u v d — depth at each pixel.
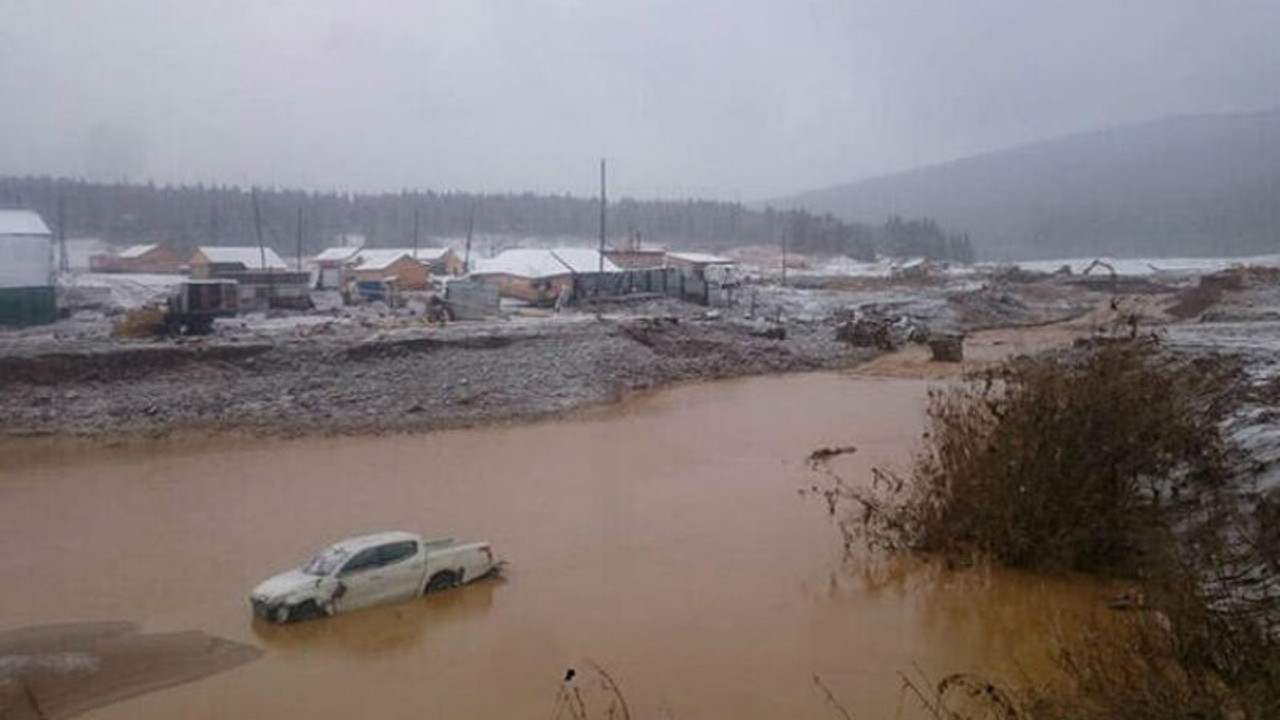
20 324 47.03
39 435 30.80
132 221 131.88
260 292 58.09
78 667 14.22
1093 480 17.33
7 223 49.06
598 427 34.78
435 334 44.34
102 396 33.78
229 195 143.88
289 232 141.00
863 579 17.69
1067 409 17.72
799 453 29.91
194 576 18.47
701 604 16.58
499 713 12.61
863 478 26.00
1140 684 9.42
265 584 16.38
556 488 25.41
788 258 149.50
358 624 15.92
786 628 15.41
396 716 12.52
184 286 45.50
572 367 42.97
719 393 43.47
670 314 62.66
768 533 20.84
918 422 35.59
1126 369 18.61
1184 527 16.62
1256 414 21.45
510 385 39.47
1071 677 11.89
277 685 13.58
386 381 38.09
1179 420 18.00
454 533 21.23
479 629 15.62
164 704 12.98
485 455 29.86
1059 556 17.27
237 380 36.56
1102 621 14.42
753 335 56.91
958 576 17.48
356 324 49.62
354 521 22.27
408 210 159.88
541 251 76.00
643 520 22.09
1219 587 12.78
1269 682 8.85
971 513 18.27
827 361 53.53
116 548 20.31
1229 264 165.38
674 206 188.25
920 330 64.75
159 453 29.67
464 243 145.00
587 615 16.16
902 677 13.43
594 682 13.48
